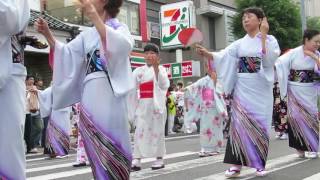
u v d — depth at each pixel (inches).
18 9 120.2
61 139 364.2
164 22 755.4
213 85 335.0
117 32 131.3
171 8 747.4
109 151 136.3
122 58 133.4
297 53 284.2
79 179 249.0
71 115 431.5
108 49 130.4
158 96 269.7
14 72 125.3
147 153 265.9
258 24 225.9
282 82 284.5
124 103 140.6
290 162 271.3
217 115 335.6
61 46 142.6
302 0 785.6
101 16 141.9
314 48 281.0
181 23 737.0
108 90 137.6
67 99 145.4
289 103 289.6
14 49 126.3
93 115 136.7
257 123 224.7
